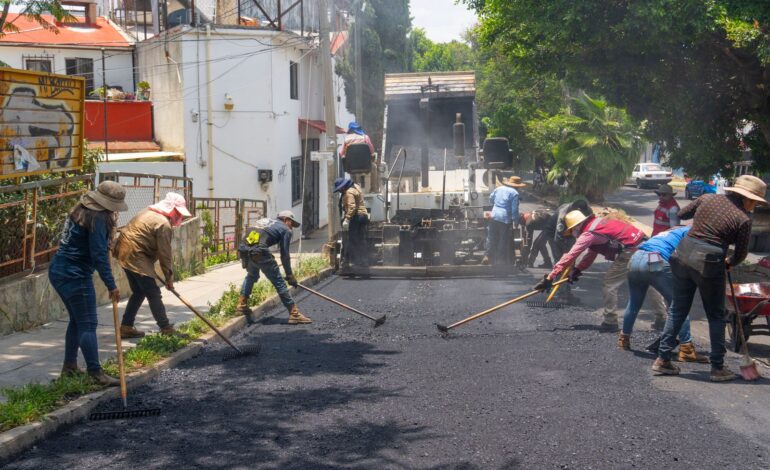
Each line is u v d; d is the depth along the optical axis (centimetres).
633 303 748
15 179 856
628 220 831
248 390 643
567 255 821
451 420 555
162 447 510
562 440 511
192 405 602
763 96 1268
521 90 4184
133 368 676
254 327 916
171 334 791
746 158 1725
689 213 706
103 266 599
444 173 1452
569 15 1212
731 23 1129
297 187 2473
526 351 758
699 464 471
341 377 681
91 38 2384
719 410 572
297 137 2466
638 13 1146
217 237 1780
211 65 2120
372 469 467
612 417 556
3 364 677
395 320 946
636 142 3375
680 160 1485
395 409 583
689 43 1240
